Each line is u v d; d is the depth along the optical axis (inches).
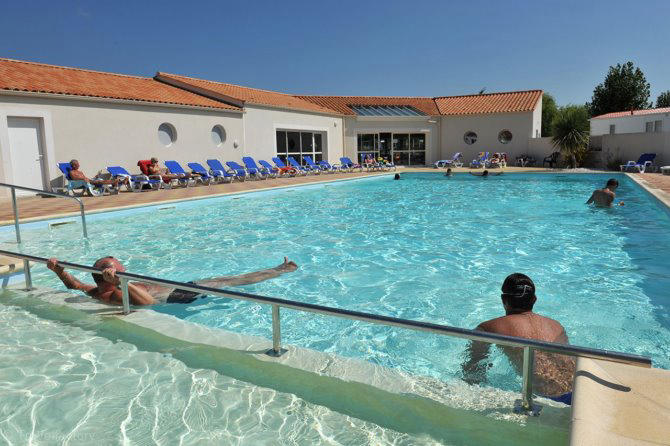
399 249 285.0
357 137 1115.3
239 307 179.0
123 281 147.8
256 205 492.4
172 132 694.5
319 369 111.8
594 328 159.9
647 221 366.3
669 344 147.3
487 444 82.7
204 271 241.0
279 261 259.9
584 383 79.2
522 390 92.0
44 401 101.5
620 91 1803.6
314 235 332.2
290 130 933.8
